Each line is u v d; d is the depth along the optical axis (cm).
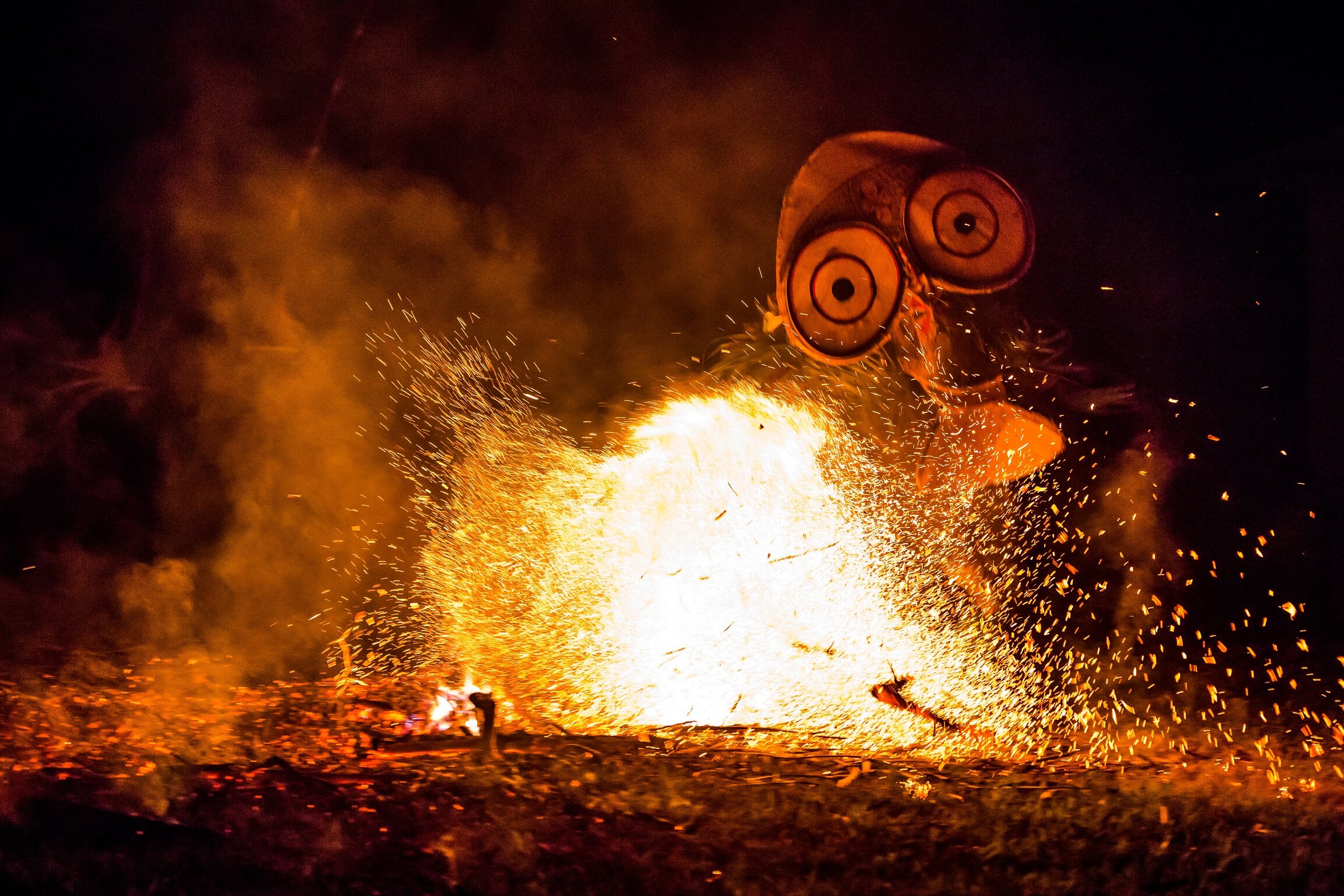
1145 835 380
